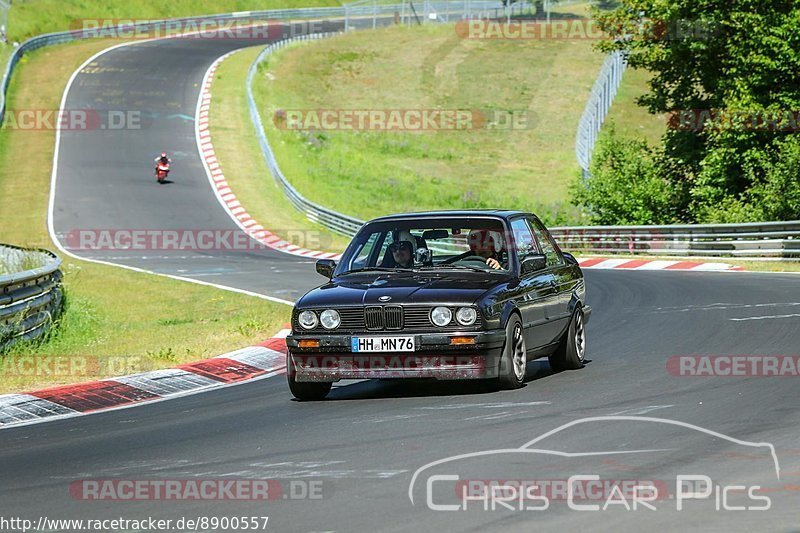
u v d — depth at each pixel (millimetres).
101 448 29625
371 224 40938
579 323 42188
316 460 26109
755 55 113500
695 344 45656
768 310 56062
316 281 91188
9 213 161250
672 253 106312
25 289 53469
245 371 45688
